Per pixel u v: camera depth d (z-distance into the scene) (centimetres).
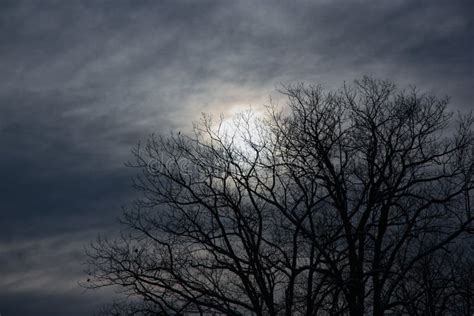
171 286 2414
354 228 2545
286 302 2220
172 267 2409
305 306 2330
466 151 2617
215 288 2461
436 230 2478
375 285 2394
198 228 2511
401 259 2636
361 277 2330
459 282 2508
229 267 2394
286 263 2278
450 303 2564
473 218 2367
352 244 2417
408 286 2583
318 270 2177
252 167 2552
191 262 2478
